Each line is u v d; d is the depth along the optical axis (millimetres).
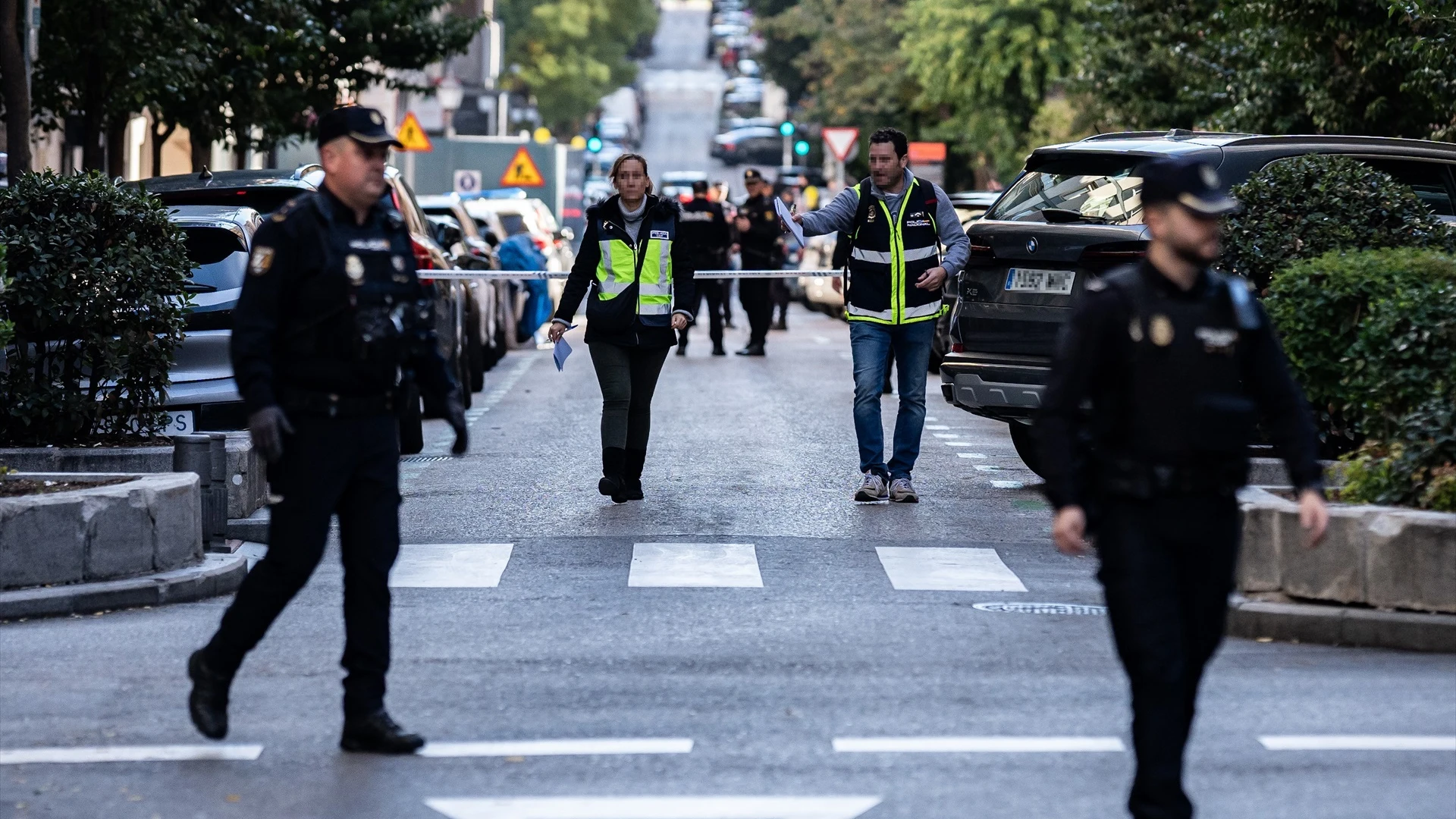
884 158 32625
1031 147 122562
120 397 32719
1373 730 18266
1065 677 20594
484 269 58312
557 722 18656
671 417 48156
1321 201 31625
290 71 64875
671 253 33500
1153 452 14422
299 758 17406
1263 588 23359
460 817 15680
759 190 69750
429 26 70625
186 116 60594
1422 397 25891
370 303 17188
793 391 55469
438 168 117062
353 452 17312
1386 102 55125
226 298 36125
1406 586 22266
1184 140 33750
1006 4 122750
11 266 31531
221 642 17500
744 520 31766
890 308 33156
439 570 27203
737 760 17312
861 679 20453
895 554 28594
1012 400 33031
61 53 52188
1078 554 14648
